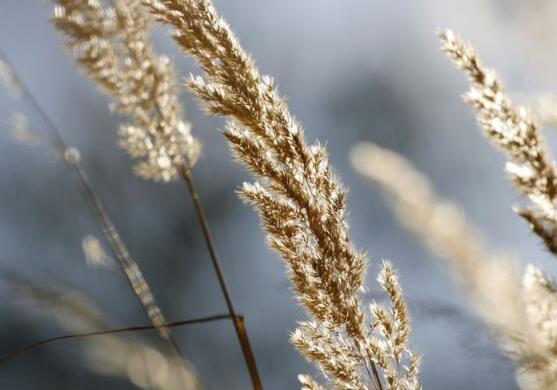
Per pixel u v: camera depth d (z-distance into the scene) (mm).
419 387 555
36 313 577
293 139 568
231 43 571
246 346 615
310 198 566
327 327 561
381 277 557
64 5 654
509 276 528
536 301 522
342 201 568
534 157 546
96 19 657
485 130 552
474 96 551
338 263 562
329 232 563
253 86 569
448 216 549
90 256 654
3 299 576
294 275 562
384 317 555
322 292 560
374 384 556
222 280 622
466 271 532
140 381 564
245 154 566
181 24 568
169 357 580
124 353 567
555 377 504
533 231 543
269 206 565
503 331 513
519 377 507
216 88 568
